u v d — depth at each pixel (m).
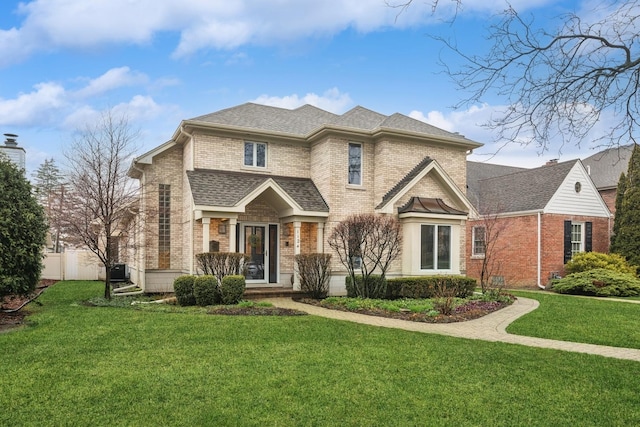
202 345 7.58
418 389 5.59
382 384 5.74
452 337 8.76
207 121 15.97
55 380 5.68
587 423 4.69
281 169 17.28
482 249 22.36
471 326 10.19
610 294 17.19
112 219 13.98
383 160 16.70
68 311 11.05
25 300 12.73
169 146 16.47
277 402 5.07
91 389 5.37
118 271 21.16
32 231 10.91
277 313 11.12
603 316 11.48
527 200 21.42
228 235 15.89
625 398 5.43
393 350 7.48
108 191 13.77
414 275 15.87
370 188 17.03
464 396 5.39
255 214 16.53
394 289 14.36
